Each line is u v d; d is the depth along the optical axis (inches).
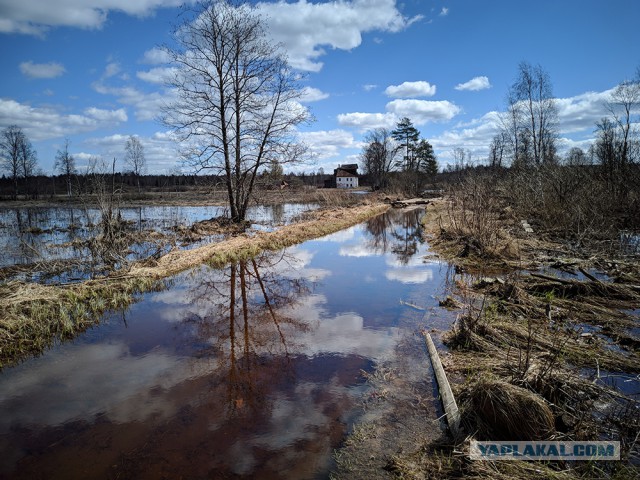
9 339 245.4
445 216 878.4
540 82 1079.0
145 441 158.6
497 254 465.1
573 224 541.6
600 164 756.0
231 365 223.6
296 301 341.4
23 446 155.9
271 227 837.8
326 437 158.4
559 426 151.5
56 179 2679.6
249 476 137.9
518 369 184.4
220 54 742.5
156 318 300.8
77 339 261.1
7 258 504.4
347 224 895.1
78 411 179.6
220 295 359.6
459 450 139.9
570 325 252.4
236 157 810.2
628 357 210.7
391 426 163.2
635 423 147.9
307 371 214.5
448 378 196.5
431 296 343.9
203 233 716.0
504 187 845.8
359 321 290.8
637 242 470.6
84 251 550.0
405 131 2487.7
